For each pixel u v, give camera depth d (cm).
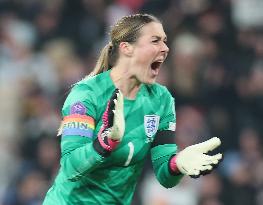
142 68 1578
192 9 4212
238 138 3753
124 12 4412
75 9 4538
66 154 1542
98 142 1501
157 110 1627
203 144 1562
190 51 3966
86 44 4419
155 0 4397
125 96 1596
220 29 4184
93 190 1602
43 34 4509
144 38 1570
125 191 1622
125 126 1589
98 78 1593
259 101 3934
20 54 4462
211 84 3922
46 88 4188
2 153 4078
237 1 4288
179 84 3862
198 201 3406
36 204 3534
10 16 4662
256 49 4162
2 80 4412
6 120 4291
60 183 1619
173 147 1648
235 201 3534
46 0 4647
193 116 3684
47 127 3841
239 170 3600
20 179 3678
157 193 3372
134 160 1598
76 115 1558
